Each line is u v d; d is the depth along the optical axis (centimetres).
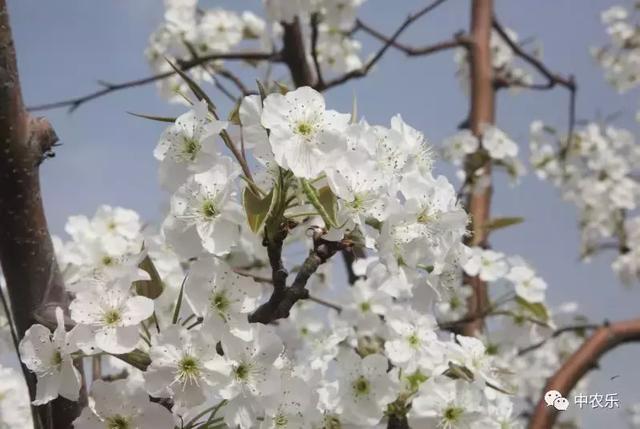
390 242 79
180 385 76
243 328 77
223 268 77
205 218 77
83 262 104
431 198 80
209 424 79
